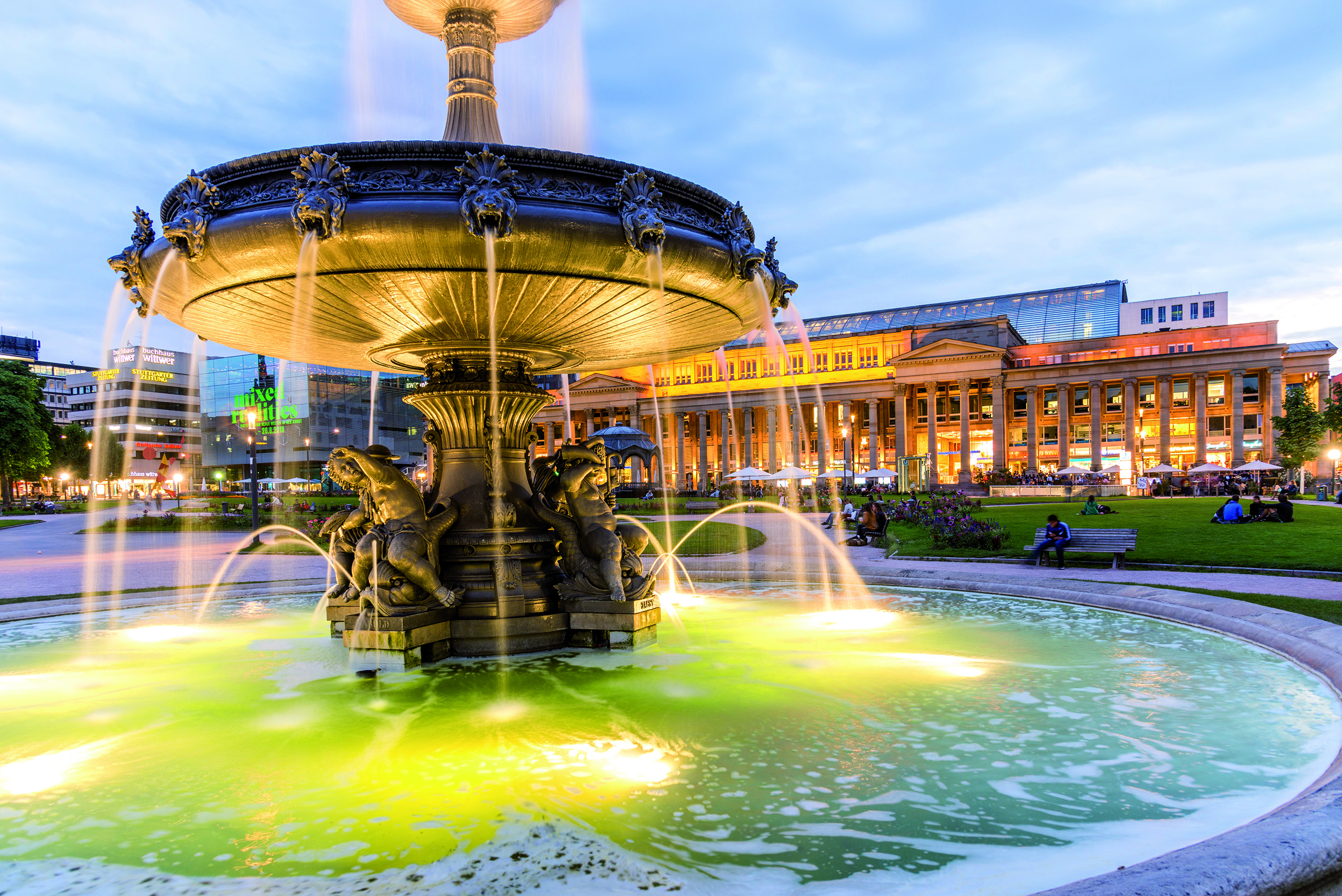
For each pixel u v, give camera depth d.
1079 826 3.62
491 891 3.06
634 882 3.13
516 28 8.32
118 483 86.88
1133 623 9.03
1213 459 77.44
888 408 93.25
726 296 6.95
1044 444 83.56
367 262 5.54
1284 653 7.16
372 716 5.47
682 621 9.34
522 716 5.43
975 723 5.24
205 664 7.21
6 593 13.20
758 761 4.53
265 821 3.77
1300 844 2.61
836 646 7.74
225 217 5.57
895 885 3.07
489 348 7.90
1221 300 88.00
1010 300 101.44
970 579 11.97
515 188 5.45
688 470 101.94
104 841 3.58
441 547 7.68
